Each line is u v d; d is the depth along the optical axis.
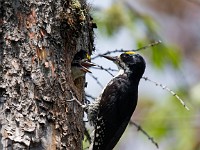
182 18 18.81
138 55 13.48
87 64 12.55
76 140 11.25
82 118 11.82
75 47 12.03
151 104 16.62
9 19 10.94
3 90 10.62
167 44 14.98
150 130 16.20
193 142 15.83
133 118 16.48
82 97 12.54
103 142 13.03
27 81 10.78
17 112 10.59
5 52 10.80
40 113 10.73
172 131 16.03
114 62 13.61
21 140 10.45
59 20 11.43
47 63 11.03
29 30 11.02
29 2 11.14
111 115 13.08
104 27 14.73
